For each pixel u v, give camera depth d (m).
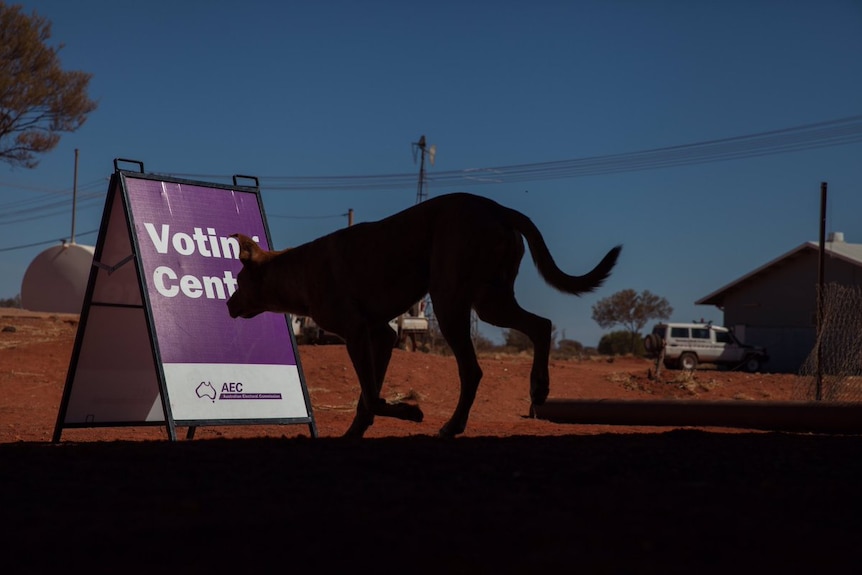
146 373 10.76
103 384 10.48
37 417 15.45
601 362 49.91
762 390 28.02
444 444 7.66
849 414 10.88
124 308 10.45
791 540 4.14
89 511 4.72
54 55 36.25
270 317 10.58
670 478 5.89
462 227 8.16
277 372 10.41
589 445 7.74
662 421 12.55
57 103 35.44
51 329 33.53
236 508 4.75
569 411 13.46
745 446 7.88
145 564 3.75
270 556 3.85
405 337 40.81
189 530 4.26
